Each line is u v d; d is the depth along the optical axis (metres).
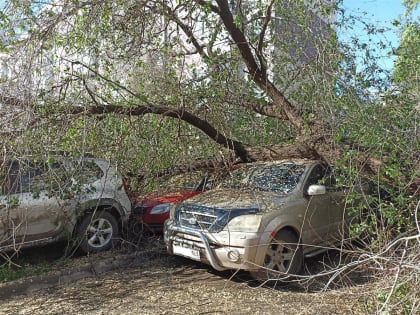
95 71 6.01
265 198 5.99
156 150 6.93
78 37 5.82
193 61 7.64
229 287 5.77
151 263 6.89
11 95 5.31
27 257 6.90
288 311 4.90
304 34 6.88
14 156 5.29
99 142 6.40
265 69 6.97
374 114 5.46
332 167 5.91
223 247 5.53
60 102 5.81
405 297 3.27
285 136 7.37
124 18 6.27
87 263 6.51
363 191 5.23
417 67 5.61
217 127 7.30
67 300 5.39
